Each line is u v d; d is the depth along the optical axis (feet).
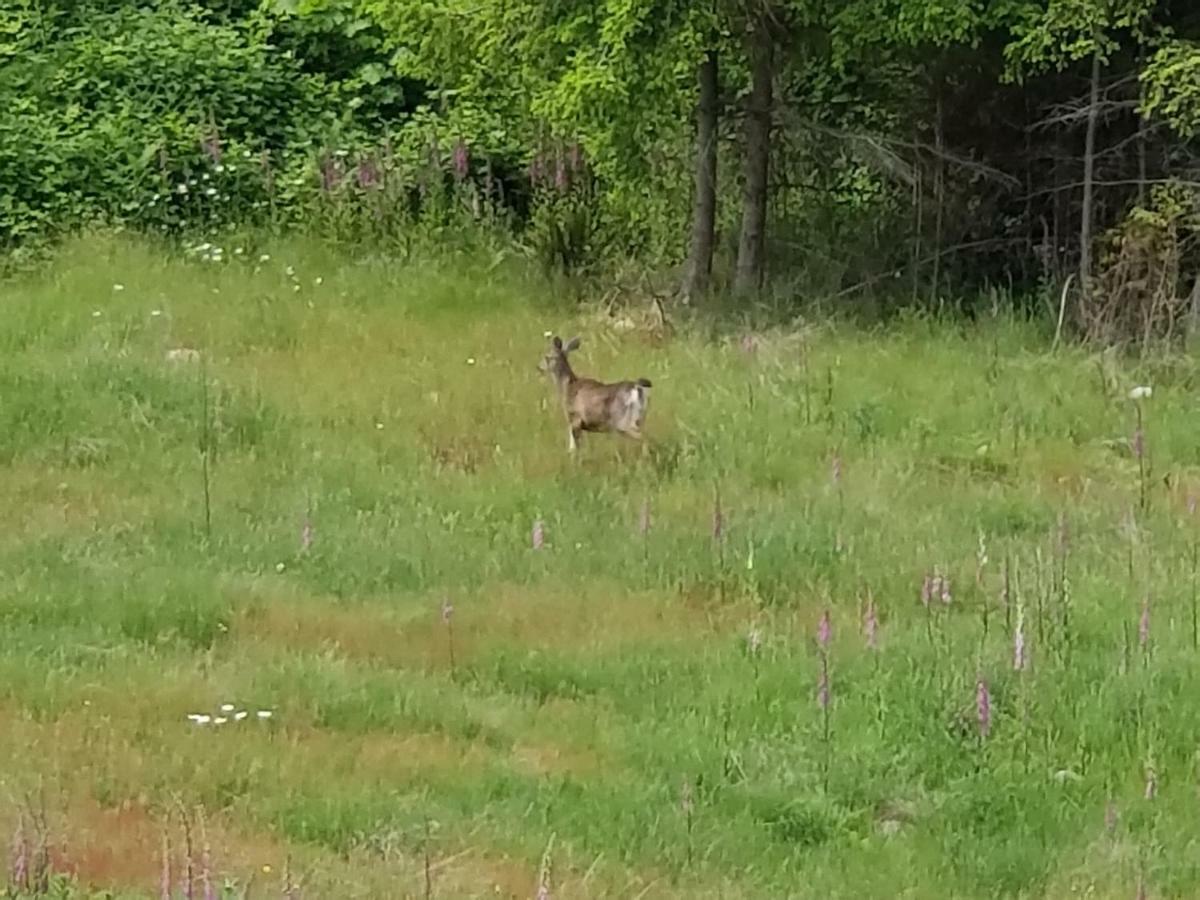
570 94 47.37
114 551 31.83
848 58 50.78
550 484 36.45
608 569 32.01
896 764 24.21
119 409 39.47
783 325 49.52
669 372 44.42
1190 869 21.66
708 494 36.17
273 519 34.01
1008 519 35.42
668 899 20.42
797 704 25.94
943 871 21.62
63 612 28.71
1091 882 21.42
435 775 23.47
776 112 51.42
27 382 40.50
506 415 41.06
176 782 22.75
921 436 40.83
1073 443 40.86
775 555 32.35
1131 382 44.78
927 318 50.42
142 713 25.00
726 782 23.58
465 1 50.21
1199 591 30.73
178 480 35.96
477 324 49.29
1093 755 24.67
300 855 20.97
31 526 32.89
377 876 20.39
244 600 29.53
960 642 28.04
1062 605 29.04
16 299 48.60
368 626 28.89
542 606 30.04
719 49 49.32
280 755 23.70
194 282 51.39
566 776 23.65
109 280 50.42
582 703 26.40
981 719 24.82
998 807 23.18
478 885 20.34
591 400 38.32
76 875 20.02
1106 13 47.67
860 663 27.40
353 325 48.49
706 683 26.89
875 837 22.58
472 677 27.30
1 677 25.68
